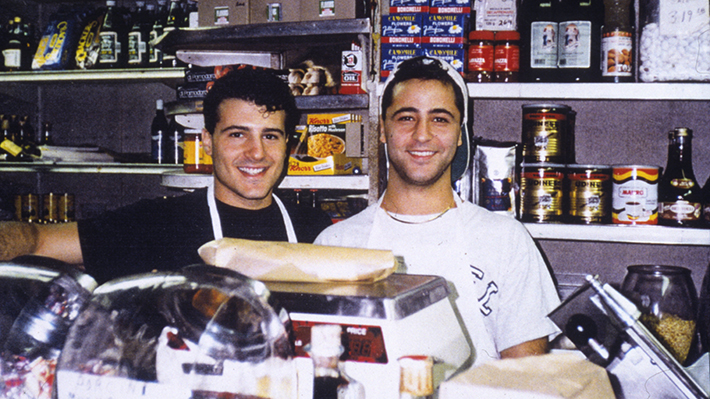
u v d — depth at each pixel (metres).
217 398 0.50
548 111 1.58
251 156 1.23
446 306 0.63
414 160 1.13
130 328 0.53
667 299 1.19
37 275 0.63
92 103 2.66
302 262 0.61
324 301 0.55
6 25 2.61
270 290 0.58
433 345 0.57
